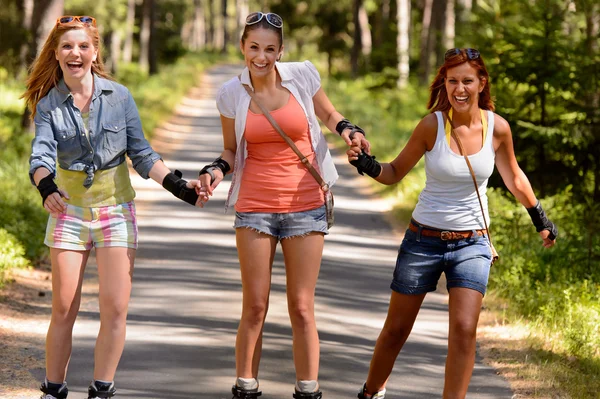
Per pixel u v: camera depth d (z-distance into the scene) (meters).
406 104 87.19
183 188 12.58
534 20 35.59
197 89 120.19
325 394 15.05
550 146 35.84
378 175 12.97
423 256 12.84
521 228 30.66
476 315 12.43
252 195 12.94
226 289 22.89
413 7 154.00
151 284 23.05
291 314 13.12
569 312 20.19
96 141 12.29
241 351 13.16
